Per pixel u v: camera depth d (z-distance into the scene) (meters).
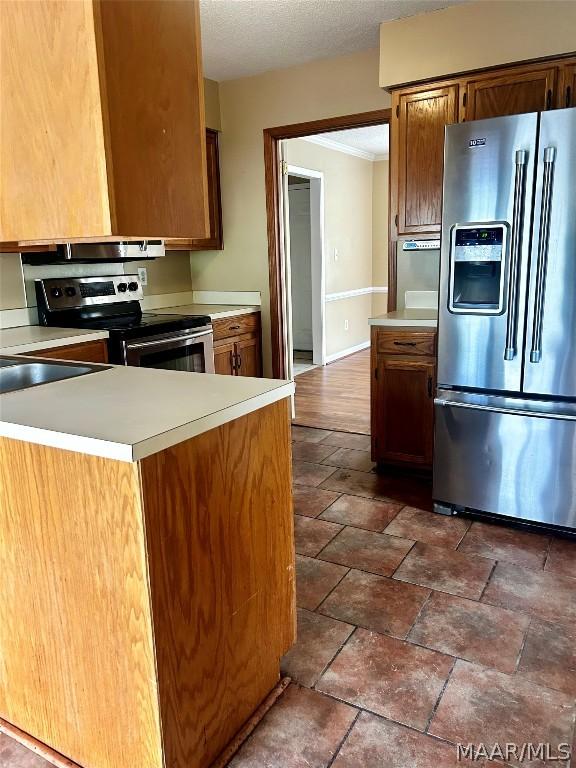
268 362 4.48
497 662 1.81
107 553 1.27
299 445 3.94
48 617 1.42
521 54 2.84
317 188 6.18
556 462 2.54
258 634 1.63
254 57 3.69
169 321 3.49
